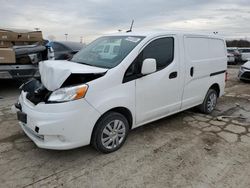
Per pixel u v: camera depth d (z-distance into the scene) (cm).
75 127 291
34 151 343
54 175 289
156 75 376
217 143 379
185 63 427
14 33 702
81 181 279
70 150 346
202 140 388
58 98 288
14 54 637
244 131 427
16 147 354
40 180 280
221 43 527
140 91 356
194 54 449
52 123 282
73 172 296
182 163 319
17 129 416
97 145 325
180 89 427
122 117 343
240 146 370
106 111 317
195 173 298
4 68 638
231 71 1435
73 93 288
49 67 315
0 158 323
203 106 509
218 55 517
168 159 329
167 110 412
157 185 274
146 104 371
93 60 373
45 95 309
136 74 347
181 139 390
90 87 298
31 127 300
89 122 302
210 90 515
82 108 293
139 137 394
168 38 398
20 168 302
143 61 343
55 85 295
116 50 369
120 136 349
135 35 386
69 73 296
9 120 458
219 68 525
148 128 433
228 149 360
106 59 359
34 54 686
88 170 300
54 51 795
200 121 474
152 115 387
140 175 292
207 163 320
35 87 343
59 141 295
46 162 316
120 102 330
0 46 663
